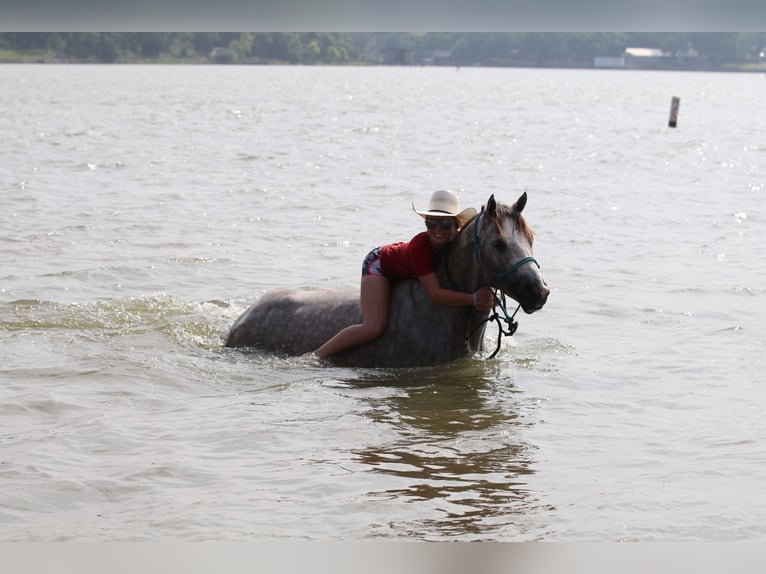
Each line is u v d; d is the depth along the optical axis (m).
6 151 31.34
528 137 42.91
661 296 12.81
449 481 6.50
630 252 16.08
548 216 20.03
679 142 41.12
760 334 10.88
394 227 18.31
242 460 6.84
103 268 13.93
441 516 5.93
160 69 178.38
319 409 8.08
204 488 6.33
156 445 7.12
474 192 23.97
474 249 8.84
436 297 9.11
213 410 8.02
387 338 9.38
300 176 26.59
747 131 49.41
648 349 10.26
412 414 7.97
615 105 79.06
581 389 8.78
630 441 7.39
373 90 102.75
